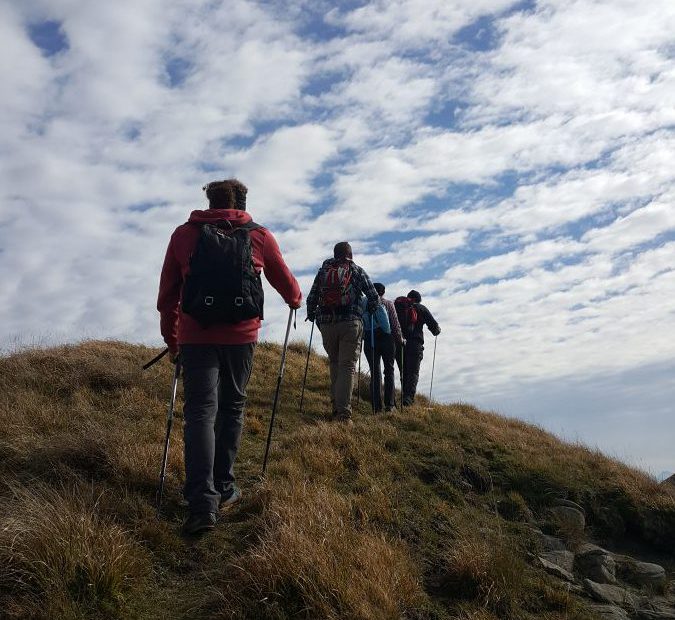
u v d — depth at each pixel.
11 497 4.47
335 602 3.77
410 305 11.04
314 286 8.28
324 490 5.20
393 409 8.88
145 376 8.57
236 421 4.95
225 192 4.88
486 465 7.25
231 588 3.85
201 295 4.45
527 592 4.76
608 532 6.77
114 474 5.04
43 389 7.52
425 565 4.76
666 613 5.16
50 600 3.48
